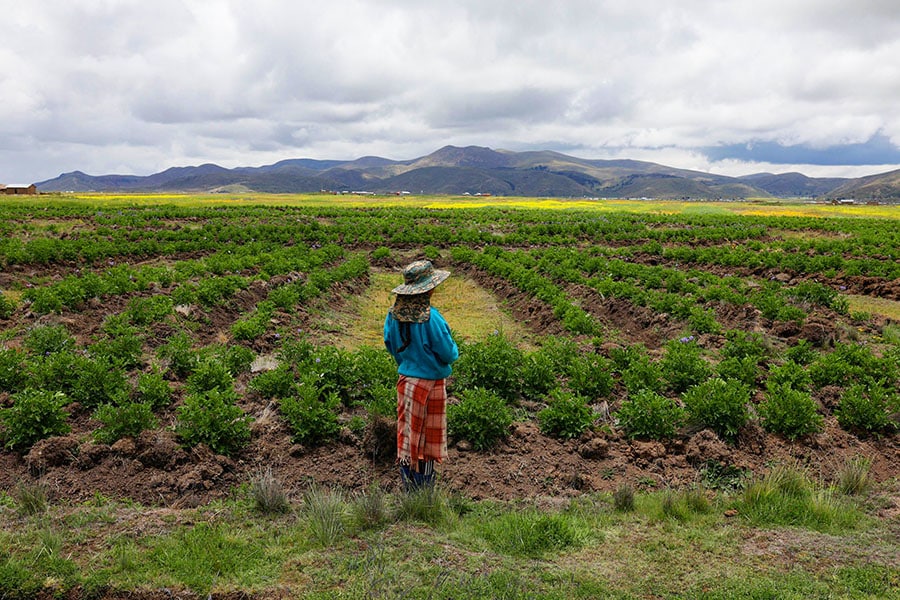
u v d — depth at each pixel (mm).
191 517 5855
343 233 34844
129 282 16094
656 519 6207
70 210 42688
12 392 8586
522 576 5027
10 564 4797
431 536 5656
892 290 18625
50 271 20062
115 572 4836
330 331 14984
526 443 7941
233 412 7523
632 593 4891
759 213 66062
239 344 12406
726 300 15734
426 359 6102
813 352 12086
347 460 7359
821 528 6090
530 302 17812
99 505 6105
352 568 5000
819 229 39375
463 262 26906
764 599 4801
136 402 8625
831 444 8211
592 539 5770
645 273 19719
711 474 7387
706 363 10688
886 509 6586
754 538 5871
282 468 7125
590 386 9617
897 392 9977
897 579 5141
